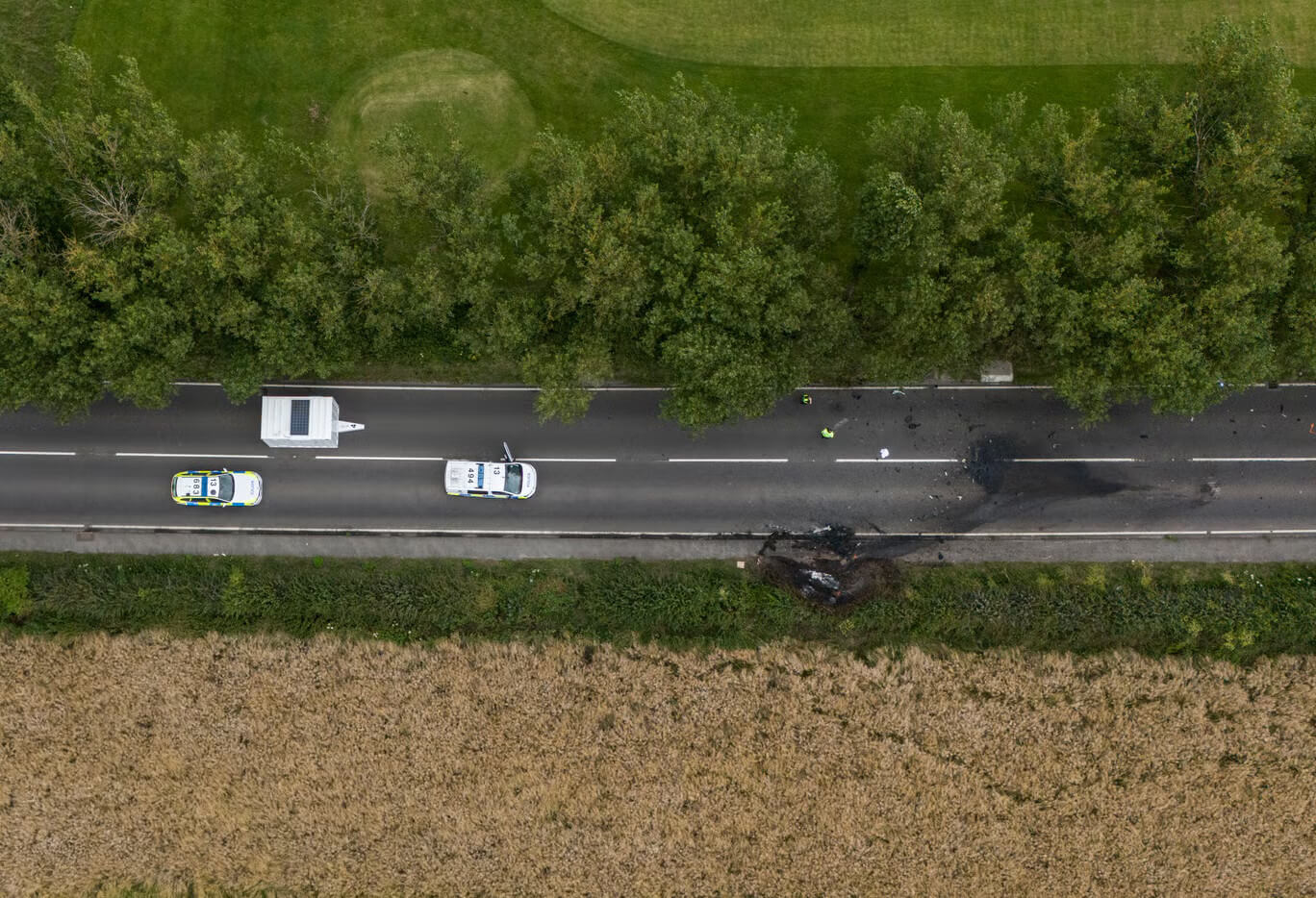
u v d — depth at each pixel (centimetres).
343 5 4931
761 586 4759
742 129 4206
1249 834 4725
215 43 4884
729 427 4859
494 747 4747
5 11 4797
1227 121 4044
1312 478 4806
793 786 4753
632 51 4956
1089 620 4684
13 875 4744
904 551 4819
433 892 4759
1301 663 4712
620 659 4747
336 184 4191
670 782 4759
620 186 4044
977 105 4925
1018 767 4762
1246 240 3759
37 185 3956
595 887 4759
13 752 4722
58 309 3822
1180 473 4819
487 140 4912
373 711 4741
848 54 4953
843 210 4828
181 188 4128
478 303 4003
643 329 4162
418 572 4753
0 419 4769
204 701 4722
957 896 4753
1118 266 3856
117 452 4781
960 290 4022
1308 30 4934
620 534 4838
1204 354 4078
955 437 4844
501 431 4847
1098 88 4925
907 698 4750
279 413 4597
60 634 4684
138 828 4753
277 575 4706
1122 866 4738
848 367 4694
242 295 4025
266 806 4753
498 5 4962
